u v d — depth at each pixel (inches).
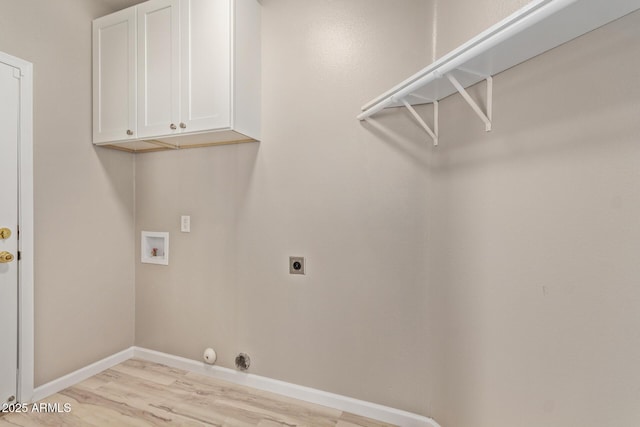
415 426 60.7
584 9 26.4
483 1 44.4
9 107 62.1
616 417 27.6
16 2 62.9
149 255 88.2
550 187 34.7
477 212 47.1
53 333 70.3
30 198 65.4
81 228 75.9
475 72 42.9
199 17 64.6
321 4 66.9
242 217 75.2
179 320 82.8
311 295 68.9
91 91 77.2
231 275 76.6
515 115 39.8
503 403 41.1
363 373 64.8
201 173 79.7
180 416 62.7
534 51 35.9
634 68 26.6
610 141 28.5
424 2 59.6
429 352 60.1
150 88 69.6
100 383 74.6
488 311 44.4
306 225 69.0
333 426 60.8
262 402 68.1
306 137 68.6
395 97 49.9
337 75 65.9
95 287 79.1
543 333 35.3
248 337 74.7
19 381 64.1
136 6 70.5
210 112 63.9
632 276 26.6
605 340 28.7
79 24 74.2
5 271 62.2
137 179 88.3
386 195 63.0
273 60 70.9
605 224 28.8
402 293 62.0
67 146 72.5
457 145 52.5
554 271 34.0
